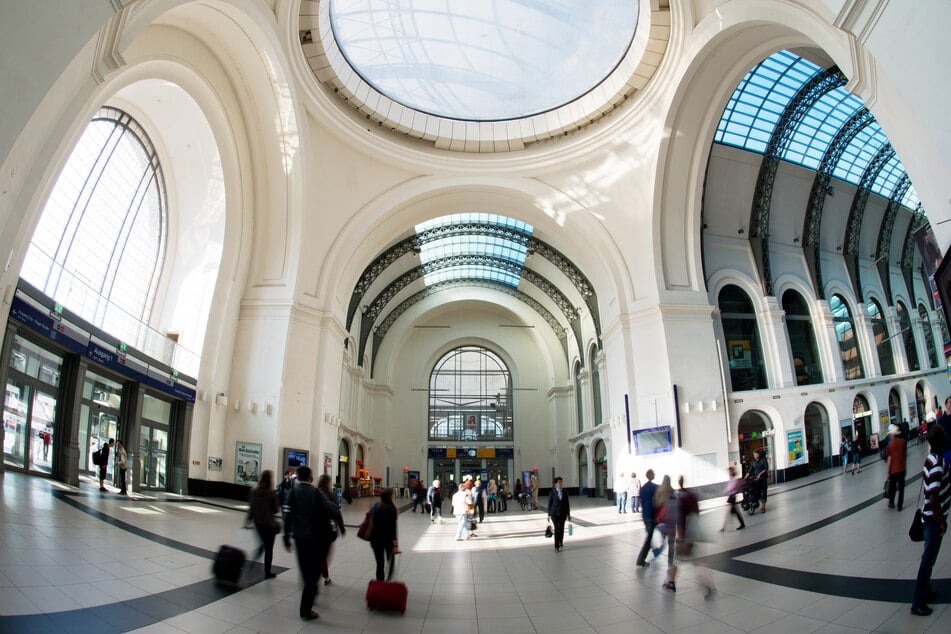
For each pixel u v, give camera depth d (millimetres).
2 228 8062
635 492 18625
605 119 21000
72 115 8633
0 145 6203
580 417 33906
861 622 5055
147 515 10938
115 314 15375
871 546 8055
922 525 5773
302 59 17281
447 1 20266
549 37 20844
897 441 10977
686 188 20375
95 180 15273
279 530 7527
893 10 7457
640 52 18297
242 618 5562
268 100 17594
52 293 13406
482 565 9430
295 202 19328
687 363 19953
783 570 7402
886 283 27766
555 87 21625
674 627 5504
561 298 32781
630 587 7359
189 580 6777
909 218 29328
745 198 23297
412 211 23141
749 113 21156
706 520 13523
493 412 39281
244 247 19312
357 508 21797
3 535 6824
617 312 21797
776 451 20781
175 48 14320
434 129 21734
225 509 14578
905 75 7363
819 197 24391
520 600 6859
